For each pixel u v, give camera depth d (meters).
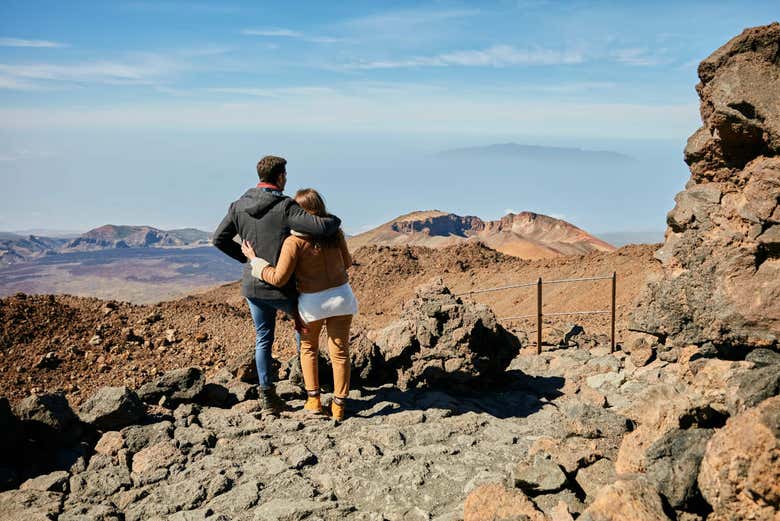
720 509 2.76
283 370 7.26
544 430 5.58
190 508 4.14
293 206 5.29
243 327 10.69
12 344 8.70
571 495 3.65
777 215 4.32
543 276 25.59
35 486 4.32
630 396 6.54
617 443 4.08
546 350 10.43
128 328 9.97
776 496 2.52
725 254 4.63
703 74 4.84
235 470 4.65
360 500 4.26
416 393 6.80
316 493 4.34
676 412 3.55
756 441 2.61
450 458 4.88
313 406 5.97
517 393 7.17
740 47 4.52
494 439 5.36
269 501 4.20
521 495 3.52
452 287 28.52
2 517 3.91
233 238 5.68
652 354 7.45
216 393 6.18
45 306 10.12
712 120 4.70
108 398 5.32
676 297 5.13
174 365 8.64
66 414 4.98
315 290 5.50
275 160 5.45
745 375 3.57
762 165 4.41
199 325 10.60
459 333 7.07
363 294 30.92
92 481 4.43
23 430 4.70
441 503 4.15
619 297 19.47
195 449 4.96
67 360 8.49
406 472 4.56
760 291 4.41
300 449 4.96
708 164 5.04
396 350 7.17
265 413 5.91
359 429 5.57
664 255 5.46
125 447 4.98
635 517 2.85
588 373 7.75
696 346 5.13
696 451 3.13
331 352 5.75
